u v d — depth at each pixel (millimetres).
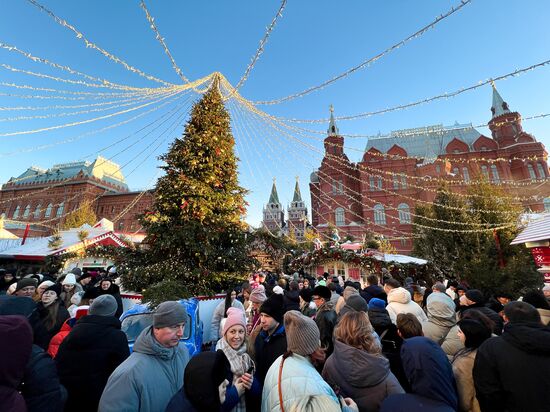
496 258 15477
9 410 1312
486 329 2590
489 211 16500
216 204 9141
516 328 2174
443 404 1831
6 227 43000
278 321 2932
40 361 1821
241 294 7012
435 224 18641
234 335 2527
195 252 8023
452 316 3562
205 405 1522
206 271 7801
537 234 8711
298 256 18859
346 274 16219
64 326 3795
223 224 8953
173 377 2178
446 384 1915
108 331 2590
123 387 1873
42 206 51375
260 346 2961
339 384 2139
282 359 1915
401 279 15320
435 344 2154
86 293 4879
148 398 1913
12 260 17031
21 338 1443
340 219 45500
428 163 42062
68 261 14781
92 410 2309
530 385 1963
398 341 3365
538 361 2006
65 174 54312
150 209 8789
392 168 45094
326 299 4395
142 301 5277
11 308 2547
